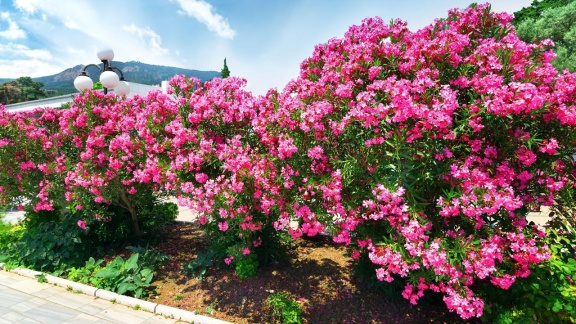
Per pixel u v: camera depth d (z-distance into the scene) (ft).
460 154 11.75
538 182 11.98
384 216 11.60
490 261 9.57
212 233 17.34
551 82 11.46
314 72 16.83
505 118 10.64
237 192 13.47
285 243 19.75
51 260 18.40
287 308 12.93
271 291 14.90
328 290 14.99
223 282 15.98
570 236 13.61
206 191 13.84
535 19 68.59
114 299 15.28
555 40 58.34
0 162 20.57
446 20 15.49
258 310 13.80
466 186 10.34
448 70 12.39
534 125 11.59
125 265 16.67
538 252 10.40
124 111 20.03
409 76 12.78
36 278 17.63
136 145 17.07
